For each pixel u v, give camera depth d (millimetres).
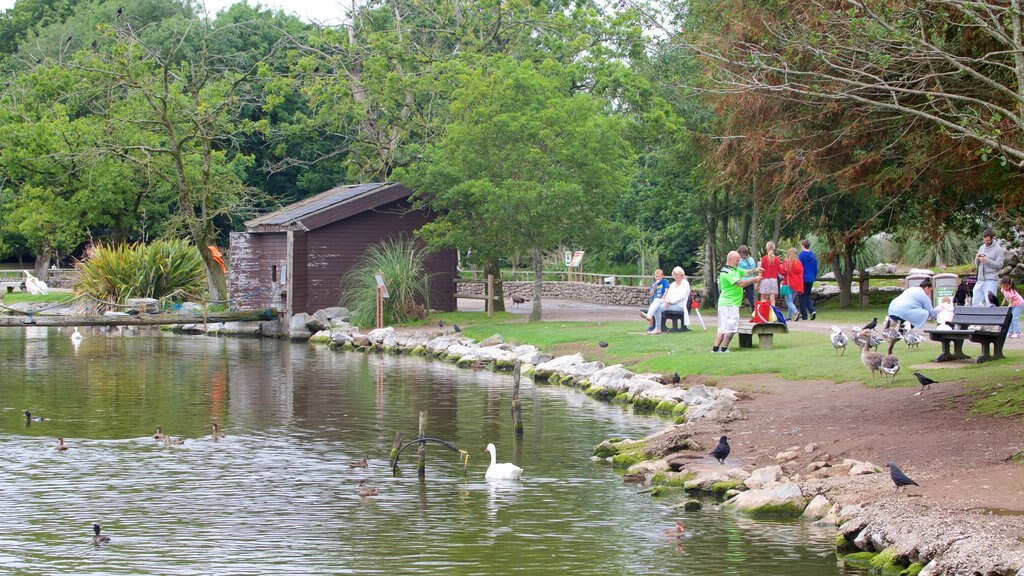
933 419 17500
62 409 24797
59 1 92562
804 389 21938
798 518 14820
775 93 17281
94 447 20281
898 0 15477
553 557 13219
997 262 25609
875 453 16297
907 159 17406
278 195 69250
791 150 18109
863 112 17281
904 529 12461
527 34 55281
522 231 39094
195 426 22578
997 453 14992
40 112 60250
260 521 15047
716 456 17203
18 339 44500
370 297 42562
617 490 16734
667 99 43906
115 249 57125
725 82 17000
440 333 39188
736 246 44625
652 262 57438
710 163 27062
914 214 27750
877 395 20156
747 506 15133
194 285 50344
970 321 21703
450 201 41094
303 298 44781
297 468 18516
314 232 44844
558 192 37125
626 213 57250
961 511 12562
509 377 30969
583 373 28703
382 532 14406
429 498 16328
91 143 54031
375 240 45812
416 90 52469
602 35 49781
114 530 14562
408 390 28078
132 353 38469
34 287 52906
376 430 22109
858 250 42000
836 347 24484
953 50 15906
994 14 15039
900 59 15242
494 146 40219
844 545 13328
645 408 24516
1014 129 15477
